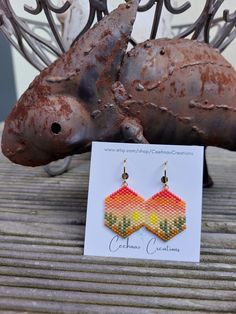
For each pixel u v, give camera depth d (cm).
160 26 60
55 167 61
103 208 38
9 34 55
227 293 34
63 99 38
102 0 42
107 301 33
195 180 37
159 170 37
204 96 39
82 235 40
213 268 36
